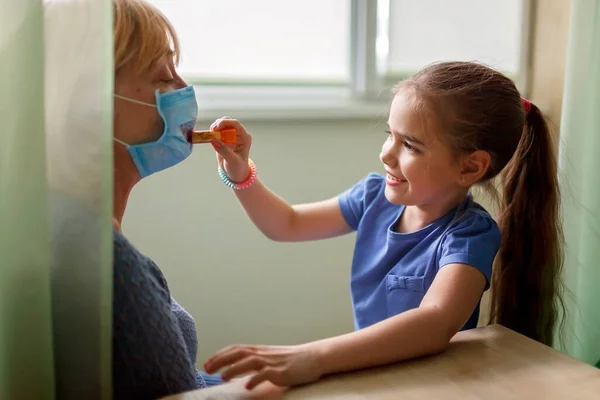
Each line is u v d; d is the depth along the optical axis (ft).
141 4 2.44
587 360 3.73
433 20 5.05
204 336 4.71
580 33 3.49
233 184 3.41
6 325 1.97
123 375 2.10
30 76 1.92
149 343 2.10
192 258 4.56
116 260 2.09
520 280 3.39
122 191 2.51
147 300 2.12
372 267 3.31
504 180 3.38
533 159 3.31
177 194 4.43
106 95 1.88
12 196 1.94
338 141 4.78
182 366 2.19
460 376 2.17
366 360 2.22
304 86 4.82
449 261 2.76
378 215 3.47
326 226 3.66
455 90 2.92
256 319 4.84
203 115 4.23
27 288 1.97
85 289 1.95
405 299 3.09
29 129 1.93
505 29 5.19
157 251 4.46
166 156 2.52
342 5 4.82
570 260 3.69
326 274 4.99
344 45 4.88
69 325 1.99
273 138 4.58
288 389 2.06
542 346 2.44
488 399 2.00
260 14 4.62
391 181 3.06
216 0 4.50
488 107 2.95
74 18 1.91
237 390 2.04
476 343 2.47
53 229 1.97
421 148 2.91
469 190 3.42
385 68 4.99
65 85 1.93
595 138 3.59
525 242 3.37
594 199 3.64
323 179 4.79
